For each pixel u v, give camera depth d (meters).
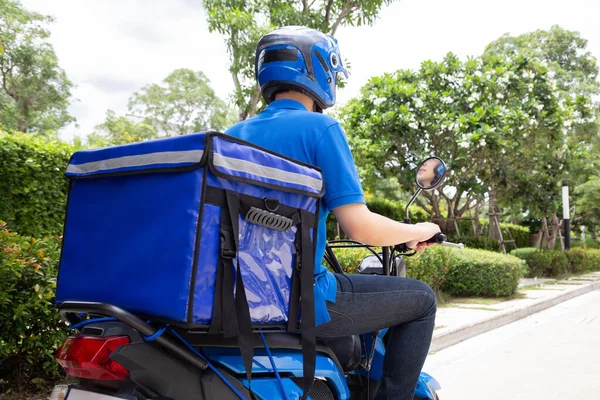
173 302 1.48
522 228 25.38
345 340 2.31
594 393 4.47
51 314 3.76
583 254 18.81
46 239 4.20
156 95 63.06
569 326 7.88
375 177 15.38
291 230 1.76
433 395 2.67
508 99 15.27
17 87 33.72
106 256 1.68
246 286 1.61
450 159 13.90
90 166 1.77
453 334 6.83
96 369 1.60
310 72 2.14
